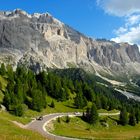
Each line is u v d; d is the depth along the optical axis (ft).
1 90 587.27
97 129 580.71
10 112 489.67
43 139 221.66
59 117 524.11
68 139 327.26
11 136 202.90
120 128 627.05
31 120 469.98
